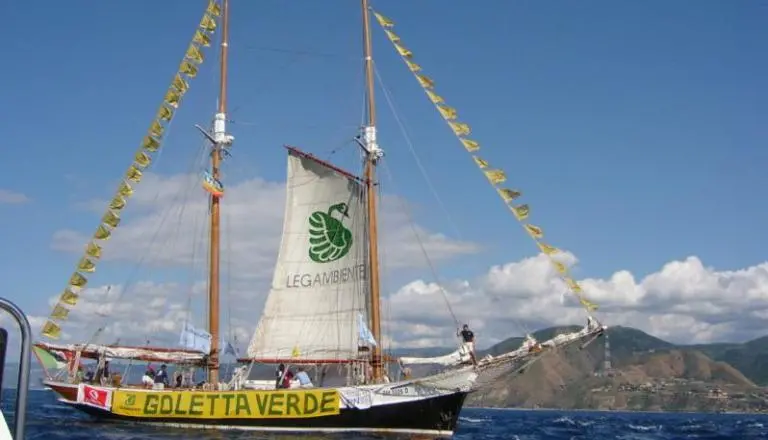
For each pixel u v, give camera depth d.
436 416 46.53
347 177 54.88
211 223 55.94
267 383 52.53
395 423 46.06
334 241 54.84
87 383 52.75
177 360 54.16
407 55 52.22
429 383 46.41
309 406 46.38
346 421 46.09
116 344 54.03
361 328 49.62
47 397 147.12
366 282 52.97
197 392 48.69
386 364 50.84
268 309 55.69
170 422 49.19
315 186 56.31
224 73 58.97
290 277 55.72
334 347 53.19
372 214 52.84
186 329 52.09
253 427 47.28
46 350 53.19
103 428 48.53
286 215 56.91
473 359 47.72
